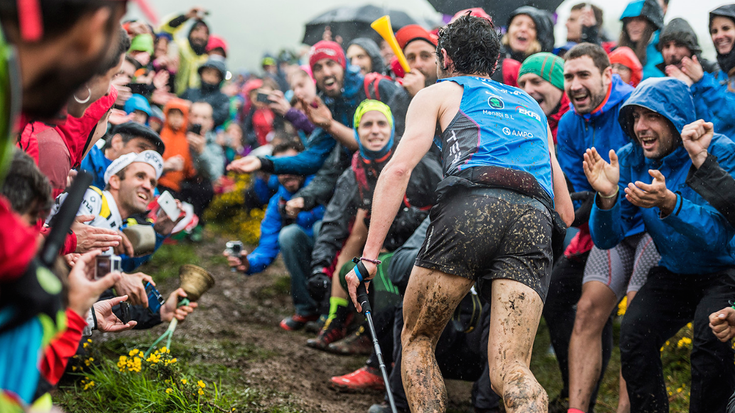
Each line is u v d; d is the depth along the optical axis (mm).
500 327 2336
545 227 2457
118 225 3408
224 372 3672
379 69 5891
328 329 4586
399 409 3297
